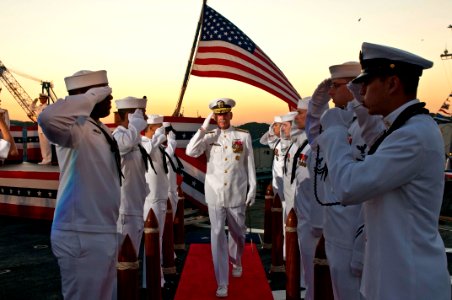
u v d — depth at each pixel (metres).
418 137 1.86
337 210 3.30
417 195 1.90
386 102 2.02
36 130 14.15
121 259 3.34
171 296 5.52
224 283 5.34
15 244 8.40
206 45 9.09
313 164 4.38
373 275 2.00
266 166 15.88
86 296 3.34
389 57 1.98
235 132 5.86
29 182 10.13
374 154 1.94
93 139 3.39
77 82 3.63
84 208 3.32
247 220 10.69
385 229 1.94
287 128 7.96
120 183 3.61
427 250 1.90
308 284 4.81
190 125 10.28
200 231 9.60
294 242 4.81
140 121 5.04
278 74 9.19
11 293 5.64
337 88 3.25
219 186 5.63
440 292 1.88
